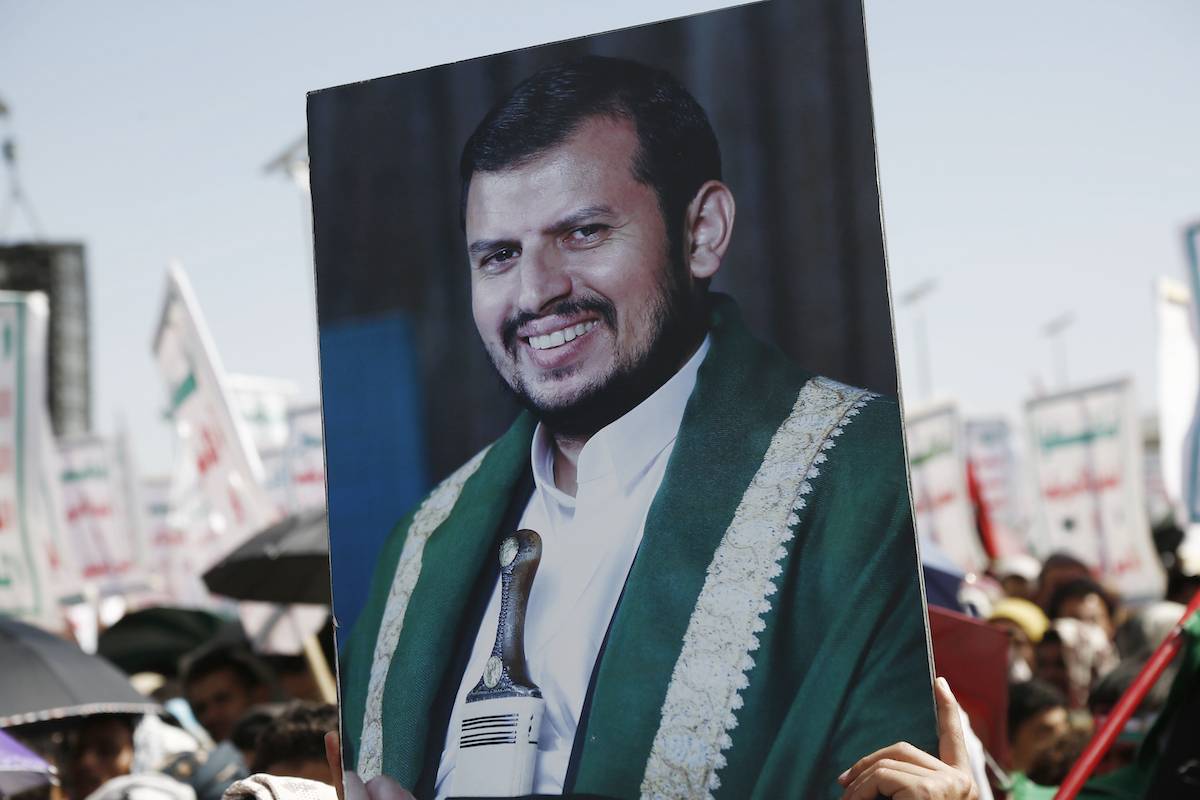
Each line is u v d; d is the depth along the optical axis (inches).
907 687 90.5
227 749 239.1
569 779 95.8
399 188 105.6
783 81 97.4
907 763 89.0
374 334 105.0
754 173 97.7
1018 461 1170.0
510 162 102.9
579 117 101.7
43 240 671.8
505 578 100.0
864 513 92.9
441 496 102.7
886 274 94.7
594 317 100.1
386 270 105.3
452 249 104.3
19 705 233.0
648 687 95.1
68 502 585.3
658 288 98.9
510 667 98.6
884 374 94.0
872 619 91.6
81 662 249.8
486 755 97.9
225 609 575.8
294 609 352.5
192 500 552.4
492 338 102.7
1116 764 232.2
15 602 368.8
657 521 96.9
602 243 100.6
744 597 94.3
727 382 97.0
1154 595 666.8
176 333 413.4
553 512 99.9
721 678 93.7
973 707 208.5
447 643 100.5
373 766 100.8
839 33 96.7
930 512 709.3
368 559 103.7
